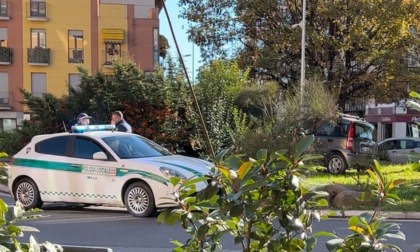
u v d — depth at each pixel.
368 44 29.02
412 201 10.17
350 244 2.48
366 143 17.42
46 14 39.09
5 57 38.59
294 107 15.82
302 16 28.61
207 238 2.77
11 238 2.61
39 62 38.84
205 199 2.48
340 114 17.34
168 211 2.71
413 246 6.96
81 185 10.02
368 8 28.09
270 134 14.41
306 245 2.49
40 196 10.46
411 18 29.00
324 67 30.61
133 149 10.16
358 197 2.71
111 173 9.73
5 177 3.53
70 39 39.50
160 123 18.59
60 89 39.34
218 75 20.28
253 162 2.40
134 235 7.94
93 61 39.47
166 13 2.86
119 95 18.64
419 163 2.61
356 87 31.67
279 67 30.53
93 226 8.71
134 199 9.52
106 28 39.25
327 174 16.78
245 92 20.52
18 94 38.88
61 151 10.37
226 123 18.47
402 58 29.55
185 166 9.42
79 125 11.91
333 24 29.94
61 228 8.55
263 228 2.57
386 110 45.97
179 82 19.08
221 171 2.40
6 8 38.78
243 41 32.06
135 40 39.53
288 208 2.42
